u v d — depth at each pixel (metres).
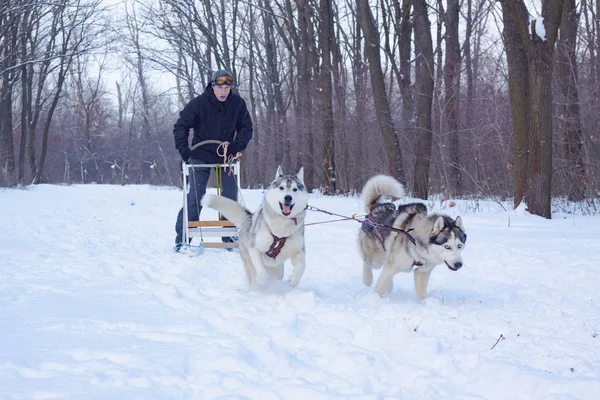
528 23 10.95
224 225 7.55
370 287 5.75
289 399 2.87
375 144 20.67
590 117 14.24
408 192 18.08
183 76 28.31
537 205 11.29
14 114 42.50
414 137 18.45
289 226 5.20
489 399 2.98
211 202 5.69
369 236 5.61
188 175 7.64
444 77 18.36
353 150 21.08
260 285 5.53
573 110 13.95
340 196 19.14
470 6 23.25
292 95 27.59
